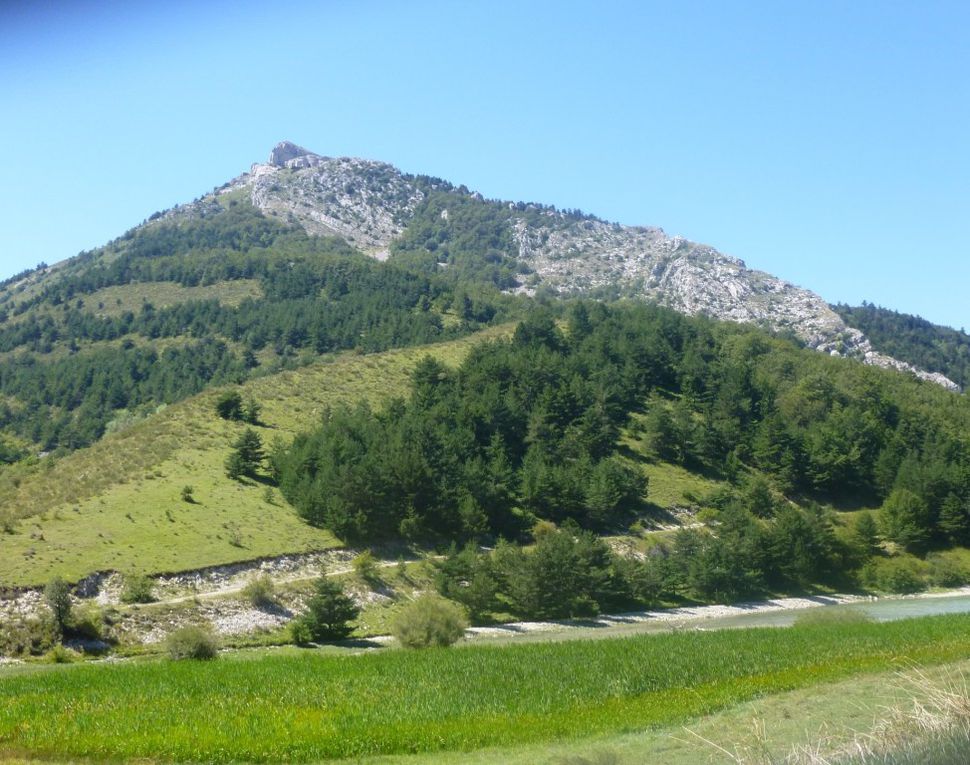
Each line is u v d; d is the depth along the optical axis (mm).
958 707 18016
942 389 174875
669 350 153750
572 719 28625
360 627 69875
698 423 129625
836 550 102062
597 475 105188
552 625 75938
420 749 25781
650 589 84625
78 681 35438
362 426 107125
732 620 78688
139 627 60719
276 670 38625
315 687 34094
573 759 23250
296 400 126062
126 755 24641
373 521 88750
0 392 175250
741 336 179500
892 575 99875
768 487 117062
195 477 93562
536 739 26391
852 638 44812
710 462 125062
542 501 101750
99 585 66000
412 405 120312
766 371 161625
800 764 19234
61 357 199000
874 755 17438
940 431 139375
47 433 147500
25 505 80812
